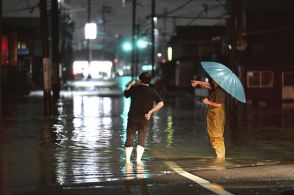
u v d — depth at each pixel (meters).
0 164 21.69
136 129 21.92
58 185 17.67
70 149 25.91
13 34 77.62
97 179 18.59
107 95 82.31
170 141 29.02
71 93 88.38
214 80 21.89
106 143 28.12
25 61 100.19
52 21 66.25
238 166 21.05
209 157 23.42
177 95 86.69
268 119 43.84
